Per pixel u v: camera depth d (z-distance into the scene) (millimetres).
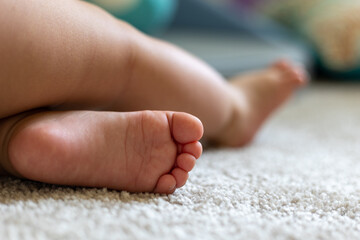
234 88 506
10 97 323
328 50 1168
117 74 372
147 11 713
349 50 1153
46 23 325
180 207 329
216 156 461
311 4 1335
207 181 378
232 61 797
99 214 306
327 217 331
